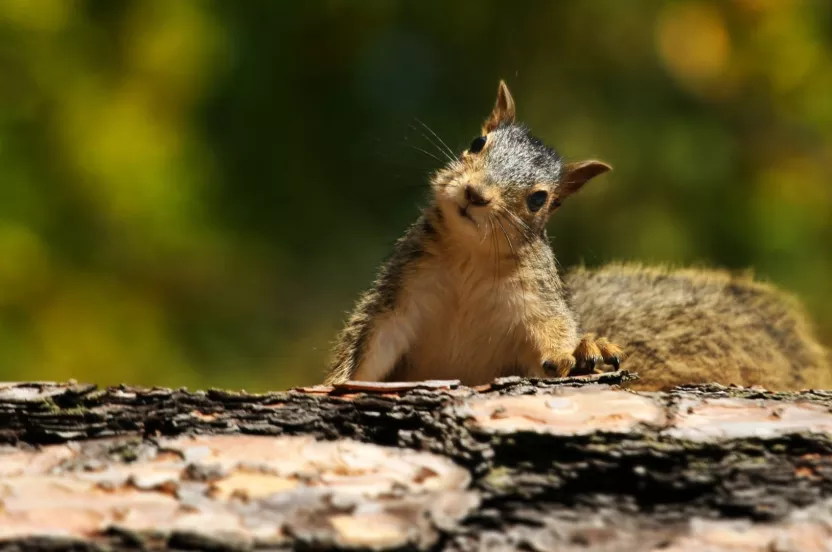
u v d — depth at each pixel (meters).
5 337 12.63
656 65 15.57
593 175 8.52
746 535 3.75
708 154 15.10
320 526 3.61
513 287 7.38
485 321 7.48
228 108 15.63
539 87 15.69
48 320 12.93
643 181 14.94
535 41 15.91
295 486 3.93
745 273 9.88
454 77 16.14
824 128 15.33
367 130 16.14
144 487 3.92
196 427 4.48
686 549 3.63
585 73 15.70
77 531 3.58
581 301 8.80
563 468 4.09
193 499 3.81
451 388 4.80
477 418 4.32
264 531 3.58
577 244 14.64
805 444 4.24
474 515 3.79
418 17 16.22
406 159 15.73
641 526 3.82
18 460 4.21
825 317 14.29
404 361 7.64
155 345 13.36
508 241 7.31
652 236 14.53
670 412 4.46
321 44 16.22
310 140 16.02
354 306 7.96
